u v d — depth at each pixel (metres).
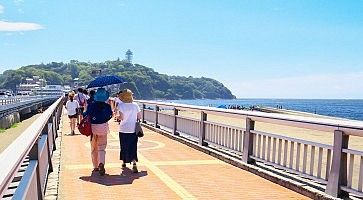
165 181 7.25
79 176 7.59
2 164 2.26
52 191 6.12
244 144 8.77
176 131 14.01
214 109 10.22
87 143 12.51
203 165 8.88
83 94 15.91
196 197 6.18
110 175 7.72
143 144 12.34
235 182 7.26
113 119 22.92
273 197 6.24
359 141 16.39
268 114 7.89
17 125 41.69
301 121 6.65
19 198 2.84
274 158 7.81
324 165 9.62
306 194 6.37
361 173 5.60
